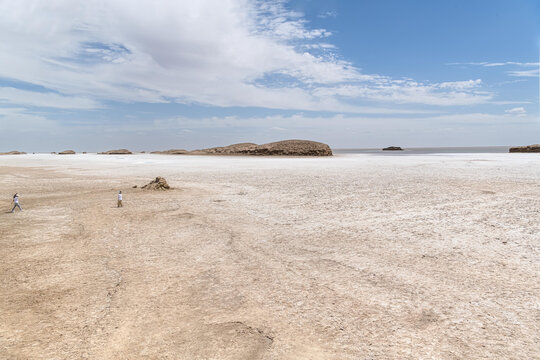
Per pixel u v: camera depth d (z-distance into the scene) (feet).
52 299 23.20
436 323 19.29
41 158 288.92
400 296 22.89
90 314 21.02
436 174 108.47
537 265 28.25
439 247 33.83
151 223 46.60
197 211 54.60
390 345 17.15
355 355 16.35
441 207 54.19
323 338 17.94
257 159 256.52
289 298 22.89
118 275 27.58
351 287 24.52
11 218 50.75
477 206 54.29
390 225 43.34
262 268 28.76
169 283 25.81
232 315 20.67
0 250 34.58
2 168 167.12
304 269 28.43
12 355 16.74
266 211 53.78
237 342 17.70
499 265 28.48
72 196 74.13
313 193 71.72
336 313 20.66
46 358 16.51
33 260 31.45
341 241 36.65
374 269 28.12
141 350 17.11
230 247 34.96
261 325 19.39
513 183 81.05
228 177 110.32
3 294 24.07
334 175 110.93
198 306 21.95
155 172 136.87
